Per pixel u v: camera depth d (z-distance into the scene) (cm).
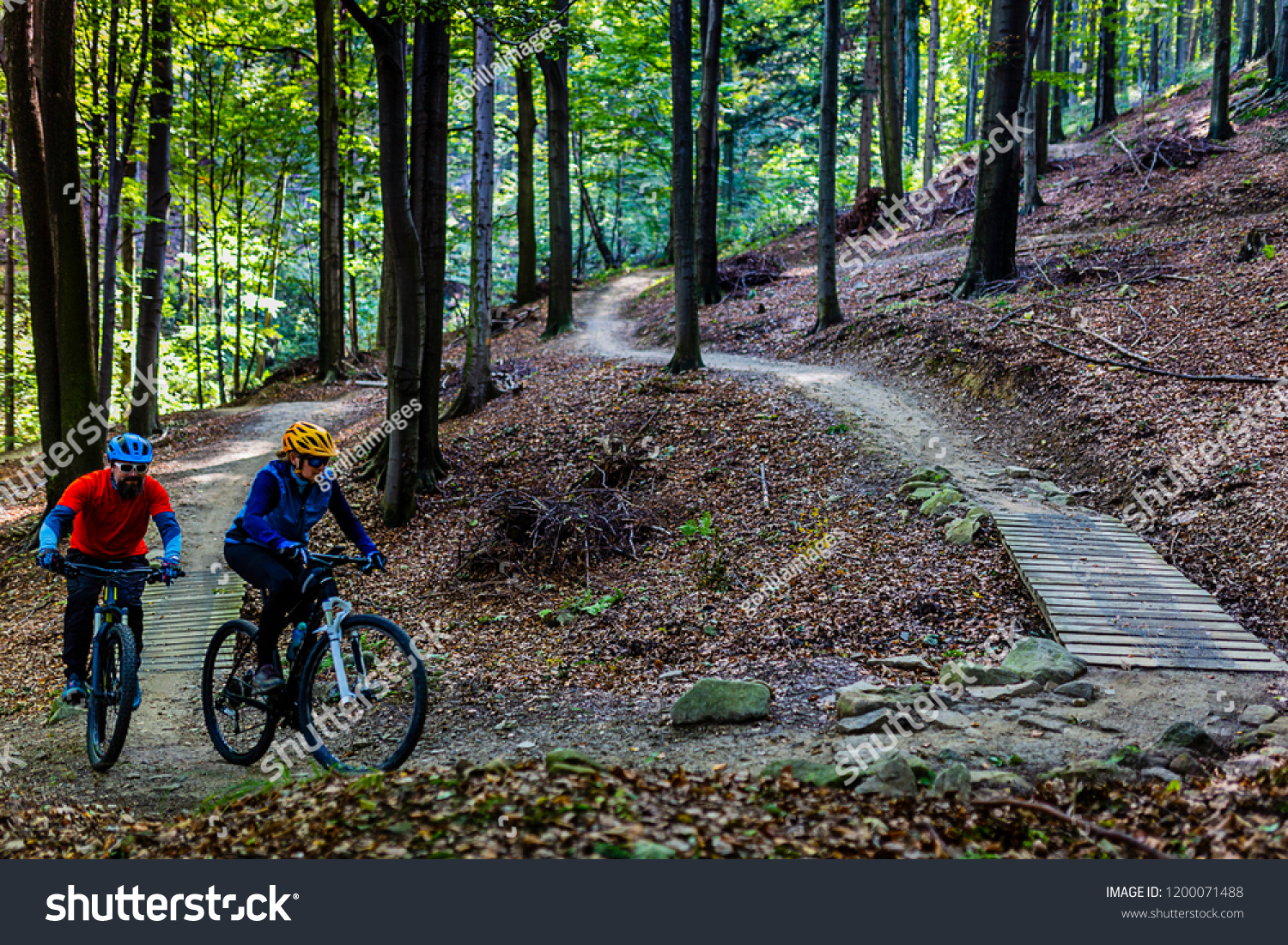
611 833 348
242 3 2384
